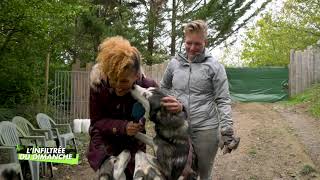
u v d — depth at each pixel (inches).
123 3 808.3
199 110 161.5
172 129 107.7
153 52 840.3
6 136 255.9
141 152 108.9
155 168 105.9
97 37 684.1
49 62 448.5
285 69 637.3
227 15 802.2
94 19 663.1
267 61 1047.0
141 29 803.4
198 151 162.6
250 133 408.8
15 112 369.4
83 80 492.1
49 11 325.1
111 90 109.1
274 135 395.9
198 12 792.3
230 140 158.1
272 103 609.9
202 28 162.6
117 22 730.2
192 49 163.0
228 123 157.9
